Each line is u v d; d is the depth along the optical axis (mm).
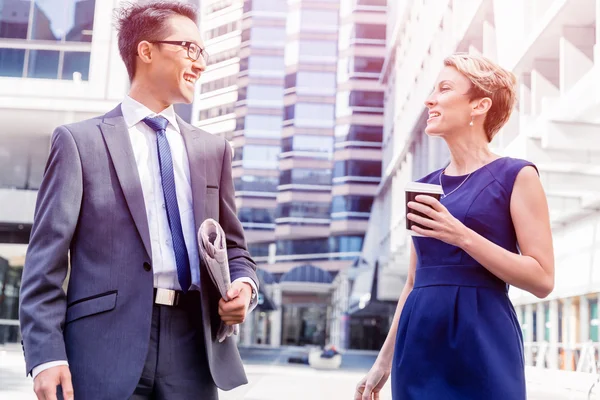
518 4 14445
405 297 2234
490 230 1949
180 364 1870
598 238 14305
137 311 1815
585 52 12289
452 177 2074
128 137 1958
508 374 1869
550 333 16703
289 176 56656
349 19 57062
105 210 1864
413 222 1856
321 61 57250
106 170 1899
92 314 1805
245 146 56750
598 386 11961
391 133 44594
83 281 1832
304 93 56750
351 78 56812
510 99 2078
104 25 25266
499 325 1900
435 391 1894
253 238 56688
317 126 56875
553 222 16047
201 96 41156
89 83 25453
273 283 52062
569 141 11906
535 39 13242
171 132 2039
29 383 10266
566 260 16062
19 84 25234
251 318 50844
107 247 1851
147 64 2016
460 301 1923
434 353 1928
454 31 20500
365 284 49125
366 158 56344
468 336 1891
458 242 1811
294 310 51500
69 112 25812
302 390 12125
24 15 25516
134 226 1869
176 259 1903
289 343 50750
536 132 12531
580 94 10477
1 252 28938
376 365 2230
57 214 1817
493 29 18016
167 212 1927
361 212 55969
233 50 53031
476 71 2043
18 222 29062
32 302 1758
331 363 22766
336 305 50156
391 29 45406
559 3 11898
